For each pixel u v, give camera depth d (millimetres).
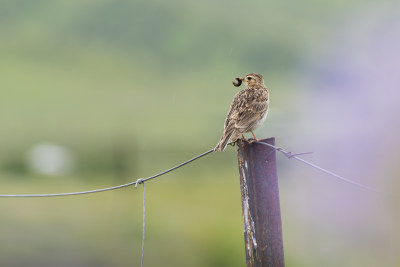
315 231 18781
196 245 22891
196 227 24906
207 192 34000
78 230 26125
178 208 29781
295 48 113625
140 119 76688
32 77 109625
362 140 24016
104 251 23484
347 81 46031
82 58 126375
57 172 44156
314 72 70875
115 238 25125
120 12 147375
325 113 37938
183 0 145375
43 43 133500
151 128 66375
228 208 29812
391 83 33344
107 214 28672
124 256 23750
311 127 32688
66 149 50469
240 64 116438
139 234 25109
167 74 118438
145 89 106062
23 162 47062
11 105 87312
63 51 130500
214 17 137125
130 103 93250
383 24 56125
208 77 114188
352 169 23016
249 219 6953
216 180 38156
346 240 16375
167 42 133375
